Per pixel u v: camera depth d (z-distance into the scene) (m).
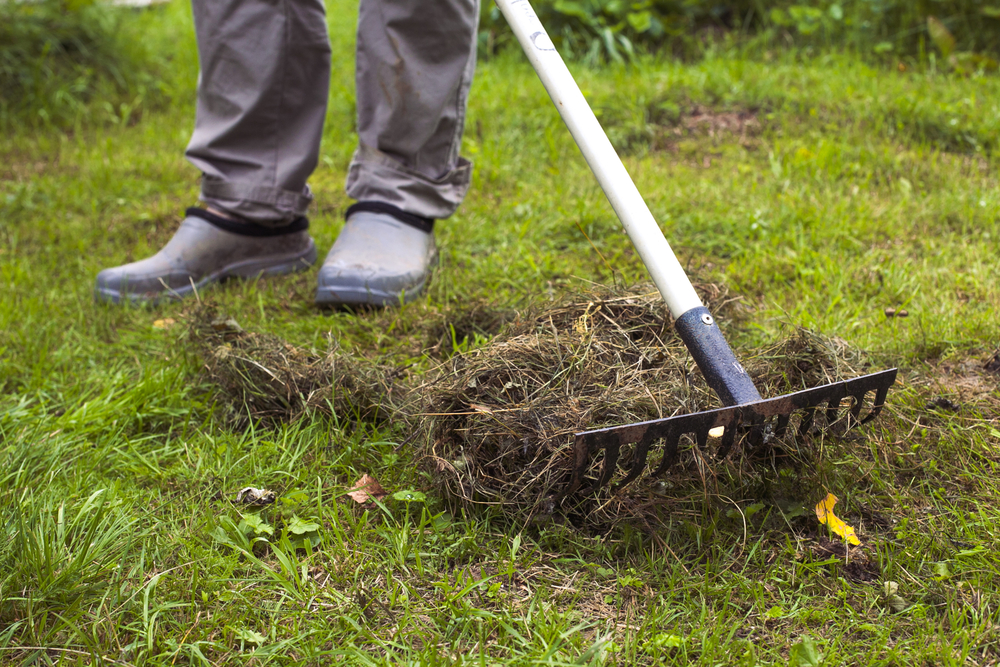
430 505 1.31
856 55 3.99
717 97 3.50
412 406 1.45
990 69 3.75
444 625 1.07
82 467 1.42
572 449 1.21
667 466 1.11
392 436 1.50
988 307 1.86
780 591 1.12
